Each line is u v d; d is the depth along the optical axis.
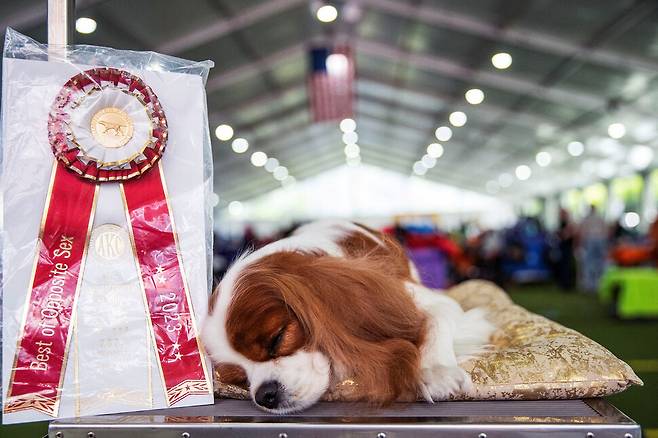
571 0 7.94
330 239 1.92
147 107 1.46
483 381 1.56
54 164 1.41
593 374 1.60
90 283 1.42
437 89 13.79
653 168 18.11
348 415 1.41
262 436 1.35
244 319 1.48
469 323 1.91
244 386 1.54
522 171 23.09
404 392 1.50
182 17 8.16
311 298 1.49
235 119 15.29
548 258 14.48
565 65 10.46
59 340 1.39
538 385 1.57
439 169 27.34
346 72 10.84
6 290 1.37
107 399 1.40
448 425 1.33
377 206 31.41
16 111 1.40
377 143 23.86
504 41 9.80
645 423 3.48
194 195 1.49
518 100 13.32
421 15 9.44
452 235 17.09
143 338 1.43
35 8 5.98
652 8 7.78
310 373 1.45
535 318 2.18
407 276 1.97
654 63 9.56
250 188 29.45
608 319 8.44
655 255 11.49
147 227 1.45
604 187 22.33
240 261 1.63
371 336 1.53
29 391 1.36
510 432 1.33
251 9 8.65
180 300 1.46
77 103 1.42
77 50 1.45
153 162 1.45
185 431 1.35
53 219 1.40
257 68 11.54
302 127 18.64
